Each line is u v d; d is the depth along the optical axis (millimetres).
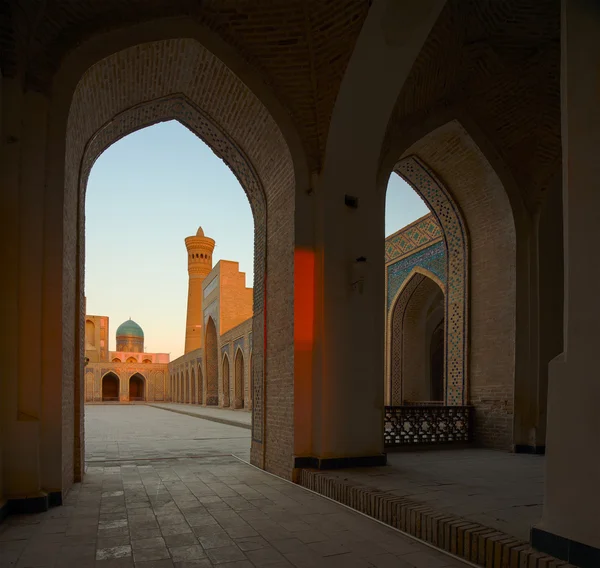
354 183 4914
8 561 2525
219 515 3395
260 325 5746
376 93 4574
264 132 5176
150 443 8062
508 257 6383
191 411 19266
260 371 5625
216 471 5172
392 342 10750
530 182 6336
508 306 6328
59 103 3854
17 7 3516
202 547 2740
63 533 2977
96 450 7023
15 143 3631
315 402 4621
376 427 4730
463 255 7074
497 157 6191
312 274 4789
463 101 5848
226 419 13461
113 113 5074
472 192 6762
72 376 4418
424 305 10805
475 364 6754
